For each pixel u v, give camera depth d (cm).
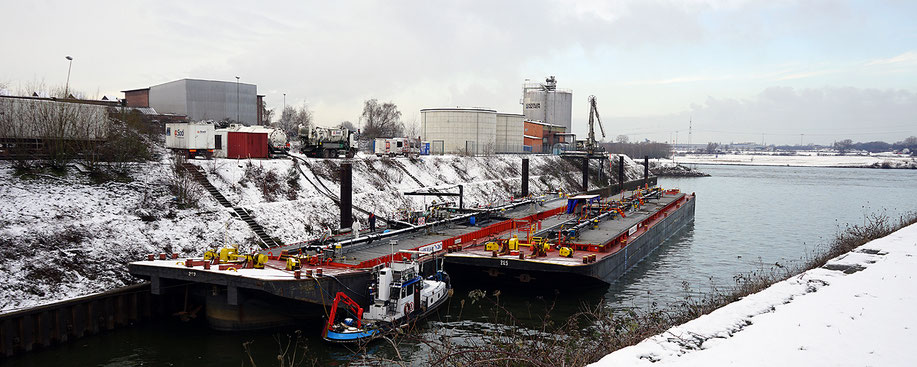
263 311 2881
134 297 2942
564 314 3222
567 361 1455
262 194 4753
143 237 3459
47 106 4031
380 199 5844
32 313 2511
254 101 10362
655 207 6688
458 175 8231
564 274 3441
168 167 4484
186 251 3538
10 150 3916
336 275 2872
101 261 3086
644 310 3253
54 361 2458
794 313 1758
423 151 9169
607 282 3772
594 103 11506
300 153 7081
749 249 5450
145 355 2562
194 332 2870
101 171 4053
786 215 8288
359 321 2684
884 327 1580
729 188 13962
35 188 3538
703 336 1533
